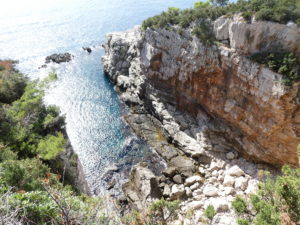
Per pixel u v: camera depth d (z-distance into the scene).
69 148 31.75
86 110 42.66
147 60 38.69
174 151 32.25
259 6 23.94
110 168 30.12
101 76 55.84
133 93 45.34
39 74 55.34
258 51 23.97
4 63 57.78
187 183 26.41
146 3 121.25
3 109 27.30
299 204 8.95
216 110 30.45
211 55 28.16
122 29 84.94
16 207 8.25
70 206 9.24
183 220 21.03
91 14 105.75
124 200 25.12
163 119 37.06
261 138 25.64
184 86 34.25
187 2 112.25
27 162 19.58
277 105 22.23
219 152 30.05
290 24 21.38
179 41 32.41
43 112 31.36
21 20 95.56
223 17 26.80
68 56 65.25
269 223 8.73
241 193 23.91
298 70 21.05
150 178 25.91
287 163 24.56
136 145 34.09
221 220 20.52
